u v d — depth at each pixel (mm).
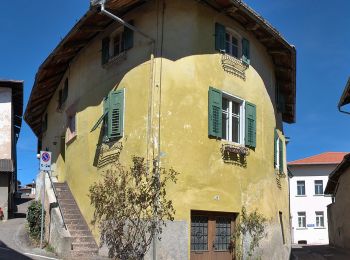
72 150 17891
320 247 35344
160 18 14195
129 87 14383
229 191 14703
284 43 16953
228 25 15516
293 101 21359
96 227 14844
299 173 53375
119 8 14406
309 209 52438
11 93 27156
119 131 14312
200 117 14156
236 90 15484
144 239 13000
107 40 15695
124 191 13781
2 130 26609
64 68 19531
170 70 13953
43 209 15758
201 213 14109
